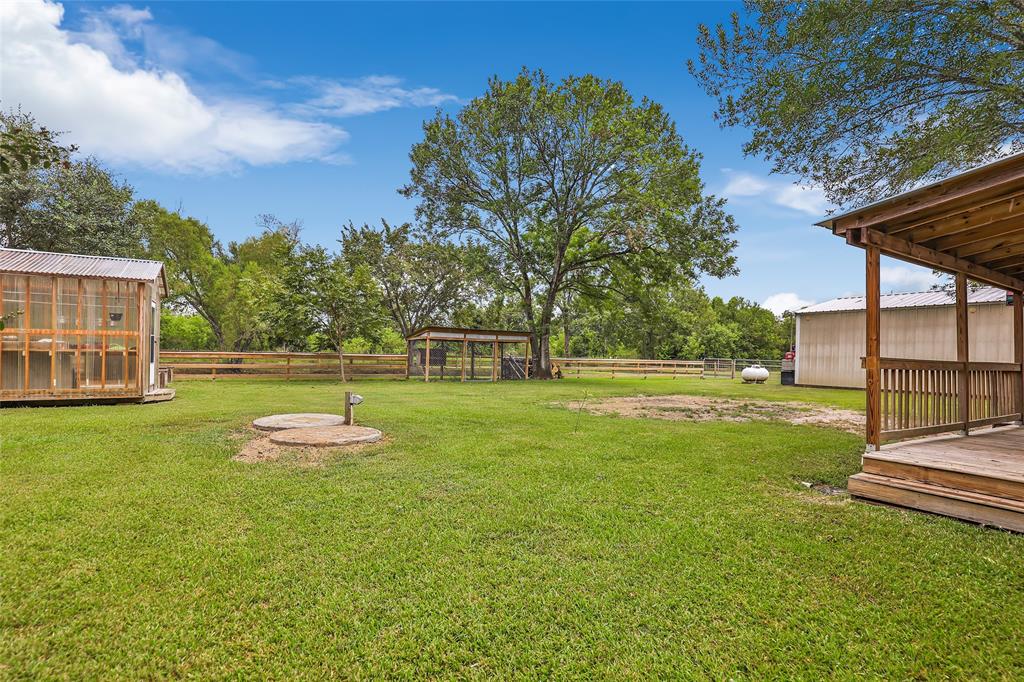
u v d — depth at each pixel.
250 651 2.06
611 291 23.17
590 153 19.69
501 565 2.89
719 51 8.73
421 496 4.09
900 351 16.95
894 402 4.78
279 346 22.55
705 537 3.33
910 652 2.11
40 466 4.68
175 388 13.70
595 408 10.38
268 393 12.66
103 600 2.42
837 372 18.27
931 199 4.03
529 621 2.32
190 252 28.14
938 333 16.08
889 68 7.32
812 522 3.64
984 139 7.29
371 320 19.11
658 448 6.10
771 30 8.09
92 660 1.98
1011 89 6.57
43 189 17.17
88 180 19.06
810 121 8.14
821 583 2.72
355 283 18.81
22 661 1.95
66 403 9.48
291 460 5.16
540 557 3.00
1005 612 2.44
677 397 13.48
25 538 3.09
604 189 20.59
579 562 2.94
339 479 4.52
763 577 2.78
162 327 27.59
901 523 3.62
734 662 2.04
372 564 2.87
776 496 4.25
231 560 2.87
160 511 3.61
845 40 7.29
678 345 39.50
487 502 3.98
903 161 7.97
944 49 6.93
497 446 6.03
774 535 3.38
